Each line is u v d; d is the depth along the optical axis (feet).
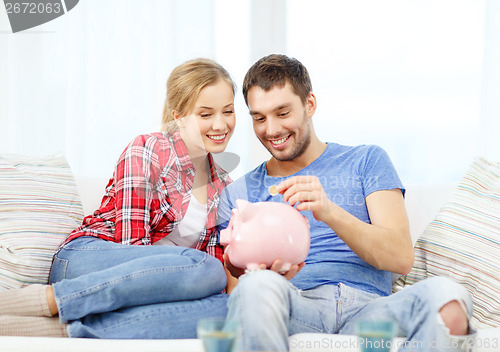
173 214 5.24
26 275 4.79
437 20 9.18
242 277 3.98
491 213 5.45
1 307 4.23
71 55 8.28
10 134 8.17
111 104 8.34
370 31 9.07
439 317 3.62
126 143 8.36
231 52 8.84
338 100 9.03
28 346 3.69
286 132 5.08
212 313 4.30
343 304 4.49
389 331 2.95
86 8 8.30
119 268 4.25
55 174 5.57
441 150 9.20
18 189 5.23
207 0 8.65
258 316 3.46
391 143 9.11
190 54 8.61
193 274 4.33
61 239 5.12
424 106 9.16
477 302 5.11
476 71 9.24
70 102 8.27
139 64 8.41
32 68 8.20
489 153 9.20
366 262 4.85
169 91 5.68
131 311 4.24
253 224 4.19
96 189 5.85
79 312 4.15
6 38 8.17
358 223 4.57
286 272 4.26
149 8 8.46
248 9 8.86
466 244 5.34
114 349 3.66
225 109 5.58
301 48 9.00
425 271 5.49
